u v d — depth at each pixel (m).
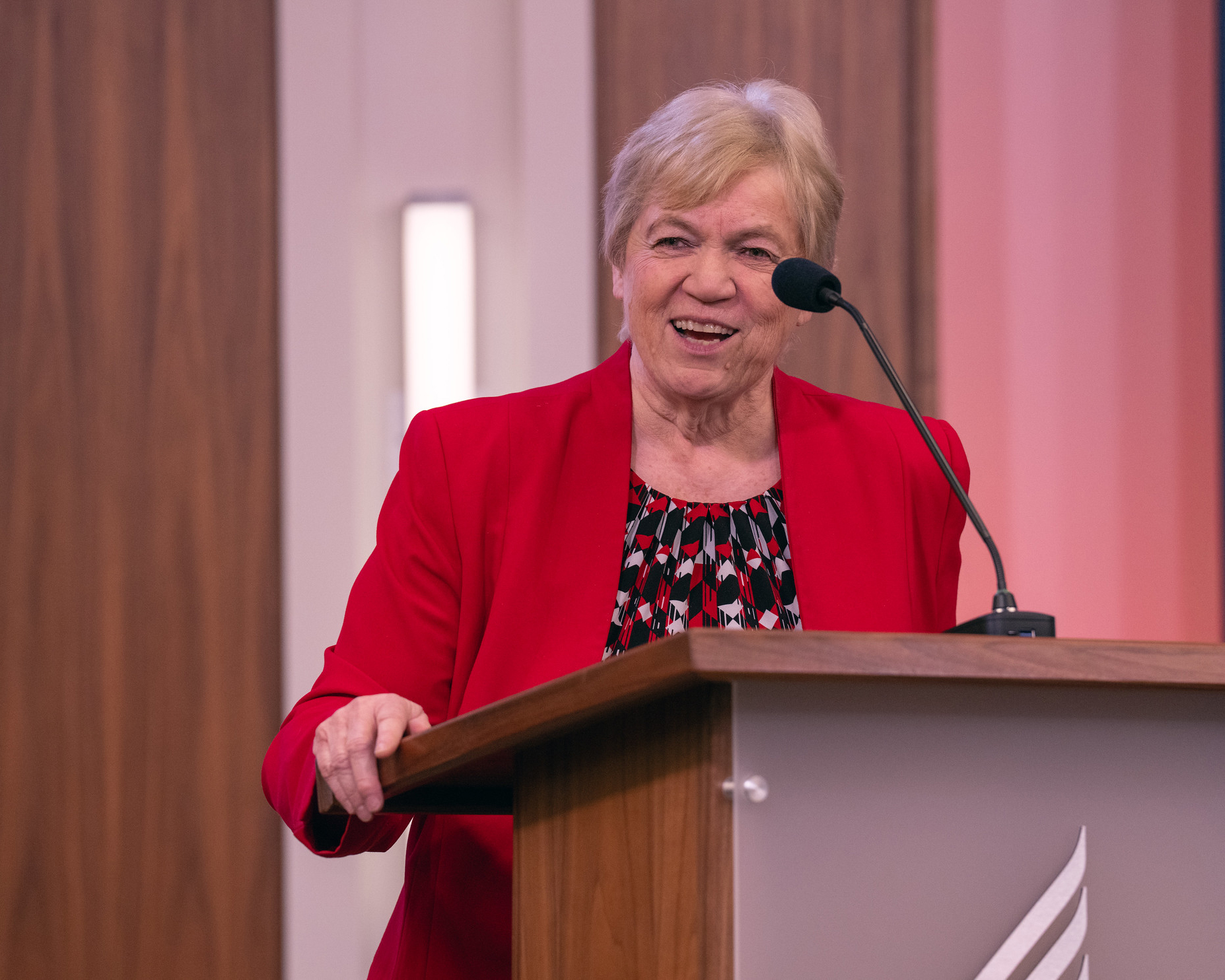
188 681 9.80
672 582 4.82
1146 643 2.84
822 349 10.53
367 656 4.61
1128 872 2.94
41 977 9.48
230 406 10.01
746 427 5.17
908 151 10.74
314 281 10.08
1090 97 11.37
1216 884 3.01
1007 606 3.71
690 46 10.55
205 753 9.77
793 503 4.93
